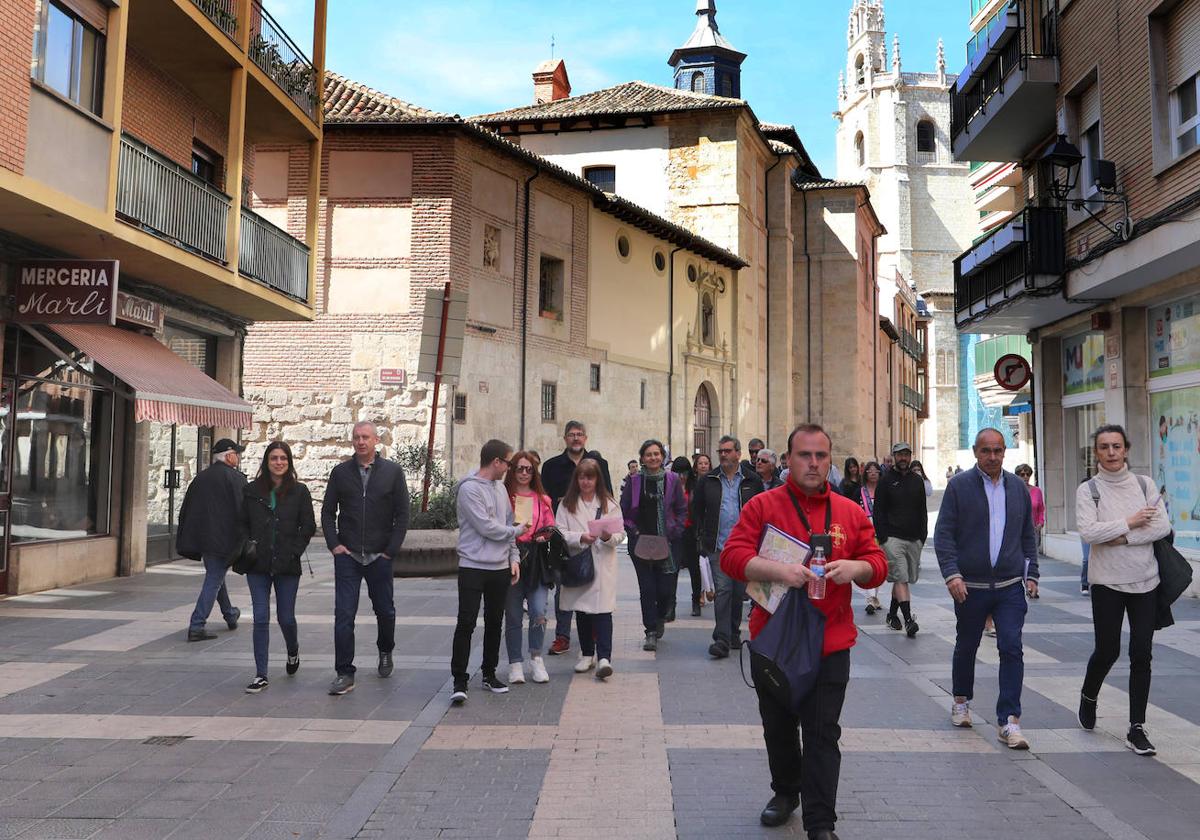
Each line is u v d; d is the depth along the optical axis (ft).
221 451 33.32
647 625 32.22
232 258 50.01
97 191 38.29
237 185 50.57
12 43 33.40
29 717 22.48
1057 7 53.26
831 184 154.81
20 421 42.83
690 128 122.62
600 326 93.86
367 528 26.08
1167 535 20.88
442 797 17.37
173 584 47.42
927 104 307.78
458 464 73.15
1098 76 48.44
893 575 35.55
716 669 29.12
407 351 72.38
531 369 82.84
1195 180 39.55
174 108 53.72
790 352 142.51
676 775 18.67
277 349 73.51
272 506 25.88
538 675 27.04
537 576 27.32
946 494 22.36
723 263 119.34
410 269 72.95
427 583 49.98
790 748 15.93
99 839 15.17
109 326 47.29
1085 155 51.90
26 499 43.52
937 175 307.17
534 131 126.41
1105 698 25.12
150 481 54.95
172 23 46.42
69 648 30.81
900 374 229.04
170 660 29.09
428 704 24.22
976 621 22.04
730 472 32.35
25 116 34.09
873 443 174.19
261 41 54.95
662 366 105.29
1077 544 59.72
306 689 25.70
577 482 28.45
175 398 44.16
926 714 23.62
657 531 32.58
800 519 15.40
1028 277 52.54
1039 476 65.57
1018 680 21.20
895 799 17.42
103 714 22.81
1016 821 16.34
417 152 73.61
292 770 18.76
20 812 16.34
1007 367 63.41
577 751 20.25
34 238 39.86
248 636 33.32
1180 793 17.80
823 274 155.94
